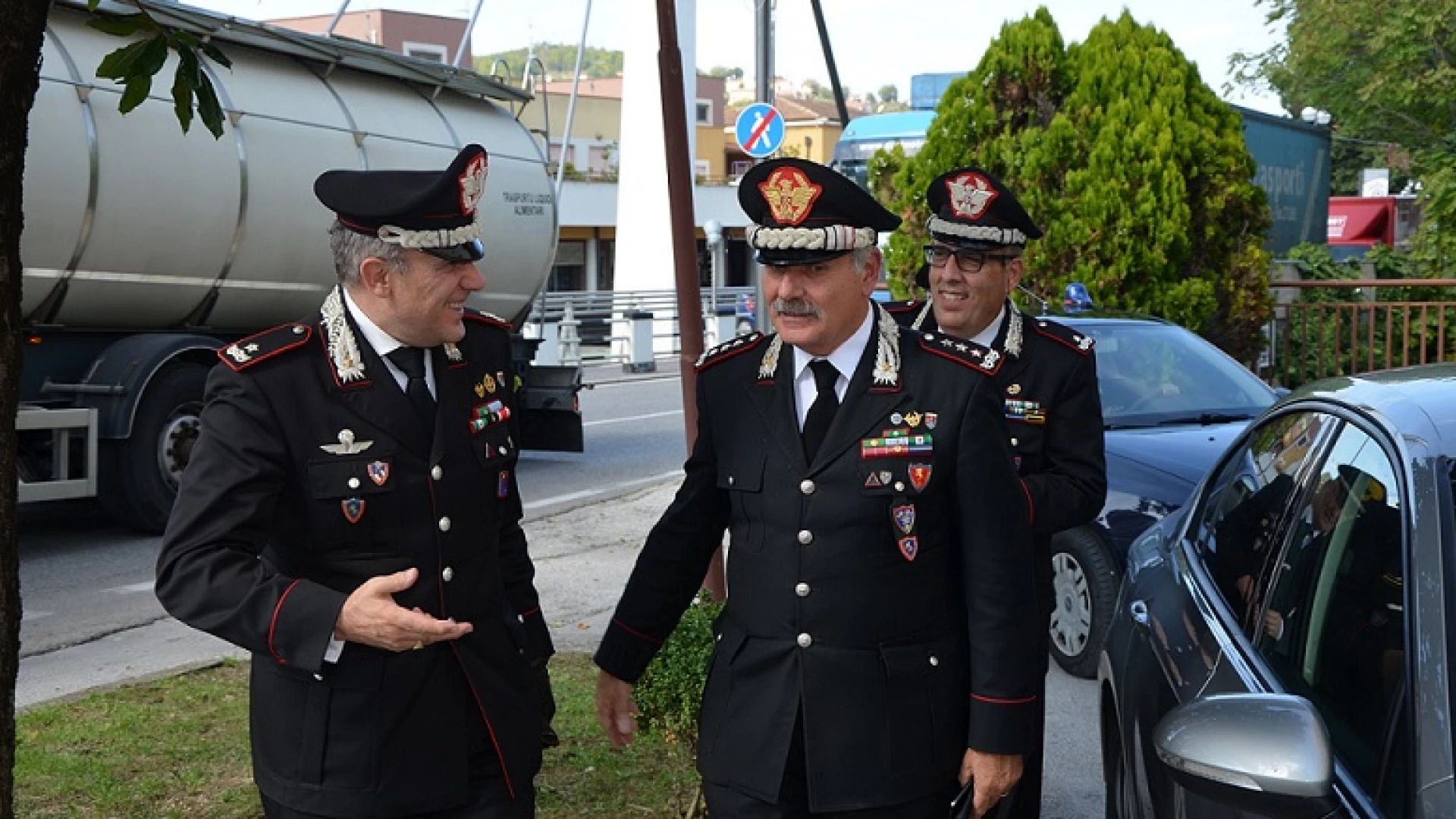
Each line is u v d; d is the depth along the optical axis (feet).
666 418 55.31
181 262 30.91
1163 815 10.16
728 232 151.94
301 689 9.47
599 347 90.99
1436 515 8.66
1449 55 56.49
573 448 41.55
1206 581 12.00
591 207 143.02
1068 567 21.20
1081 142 35.73
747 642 9.96
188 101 11.52
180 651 22.38
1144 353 24.53
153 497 31.09
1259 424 13.17
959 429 9.74
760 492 9.93
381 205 9.32
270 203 32.30
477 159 9.57
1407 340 41.50
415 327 9.63
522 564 10.75
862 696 9.59
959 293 13.92
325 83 34.68
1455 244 48.52
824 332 9.77
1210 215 35.86
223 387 9.44
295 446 9.47
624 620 10.71
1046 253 35.45
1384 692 8.24
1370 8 55.93
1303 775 7.53
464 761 9.74
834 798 9.54
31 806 15.38
